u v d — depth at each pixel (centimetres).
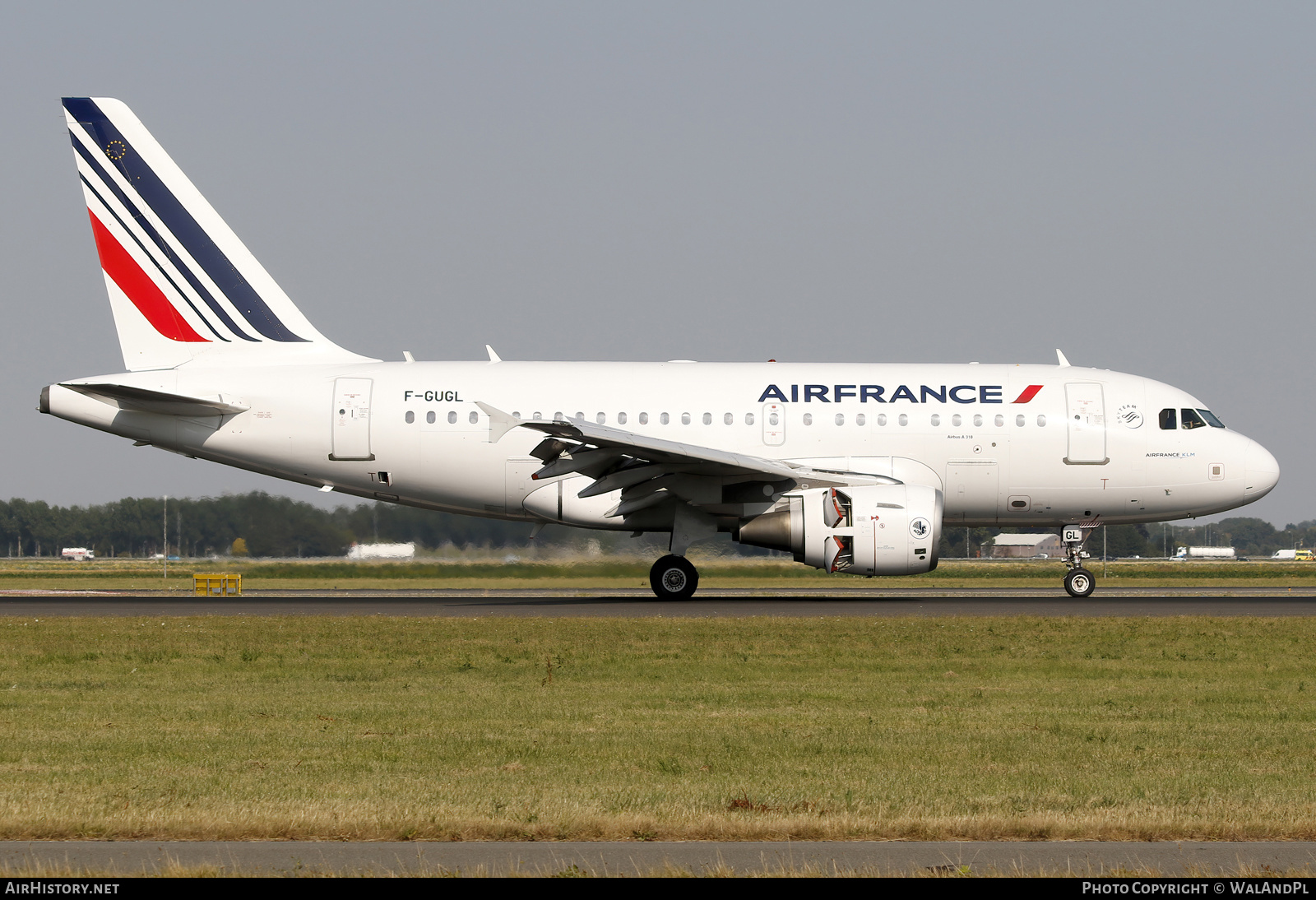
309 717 4681
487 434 10581
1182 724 4572
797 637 7388
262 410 10688
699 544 10275
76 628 8119
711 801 3253
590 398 10631
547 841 2936
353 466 10688
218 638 7481
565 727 4469
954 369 10956
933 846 2905
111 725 4534
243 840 2941
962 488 10725
